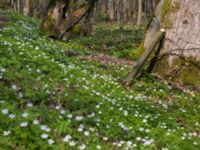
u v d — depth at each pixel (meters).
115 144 6.28
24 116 6.15
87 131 6.43
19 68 9.45
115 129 6.91
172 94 11.78
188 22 13.73
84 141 6.09
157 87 12.12
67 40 22.11
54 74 9.97
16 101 7.13
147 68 14.01
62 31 21.11
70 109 7.69
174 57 13.85
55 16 21.41
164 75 13.92
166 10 14.45
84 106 8.02
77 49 18.36
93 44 24.55
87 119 7.09
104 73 13.06
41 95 7.77
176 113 9.71
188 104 10.89
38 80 8.91
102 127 6.96
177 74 13.75
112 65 15.27
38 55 11.70
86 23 30.22
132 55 18.53
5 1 54.19
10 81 8.26
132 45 22.84
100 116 7.56
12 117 5.97
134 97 10.30
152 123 8.20
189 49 13.55
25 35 17.03
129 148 6.20
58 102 7.86
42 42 16.55
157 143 6.80
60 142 5.81
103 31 36.88
